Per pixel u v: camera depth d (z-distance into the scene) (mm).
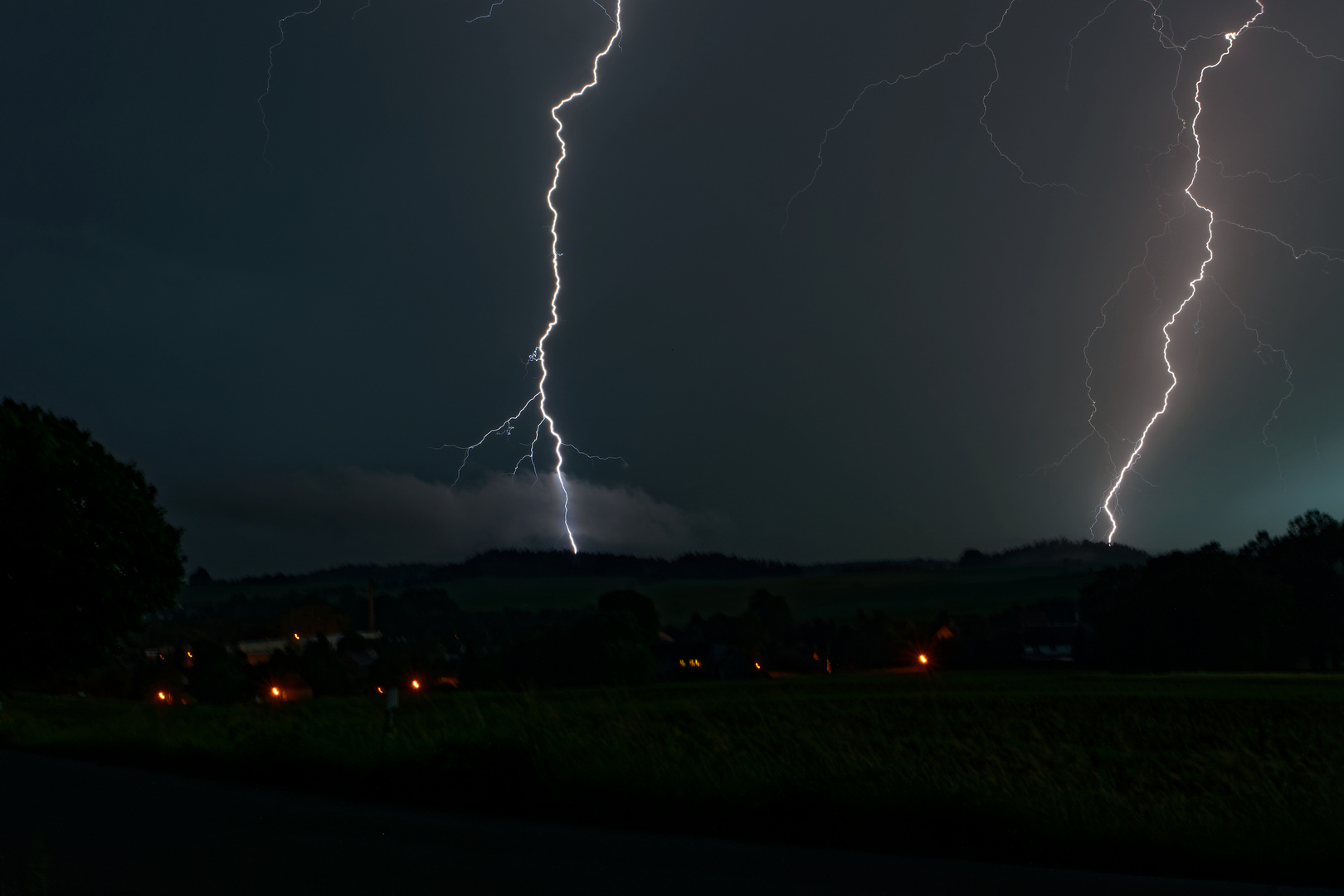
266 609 156375
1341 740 20219
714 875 5188
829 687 52594
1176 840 5555
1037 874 5156
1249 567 68125
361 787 8328
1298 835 5566
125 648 18125
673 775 7137
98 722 19812
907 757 7590
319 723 10914
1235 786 6520
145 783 9398
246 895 4793
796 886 4953
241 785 9164
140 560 17500
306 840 6199
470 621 135250
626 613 70812
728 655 87562
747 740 8211
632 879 5105
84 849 5980
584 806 7086
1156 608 66000
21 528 15914
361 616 142500
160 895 4812
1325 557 71375
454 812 7277
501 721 9461
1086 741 22453
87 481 16969
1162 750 18938
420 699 11695
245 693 74625
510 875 5203
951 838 5770
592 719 9062
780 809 6238
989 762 7504
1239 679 54500
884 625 95812
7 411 16859
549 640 69438
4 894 4859
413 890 4895
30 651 16469
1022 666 80062
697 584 171375
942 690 46000
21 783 9492
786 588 158625
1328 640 70625
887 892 4832
